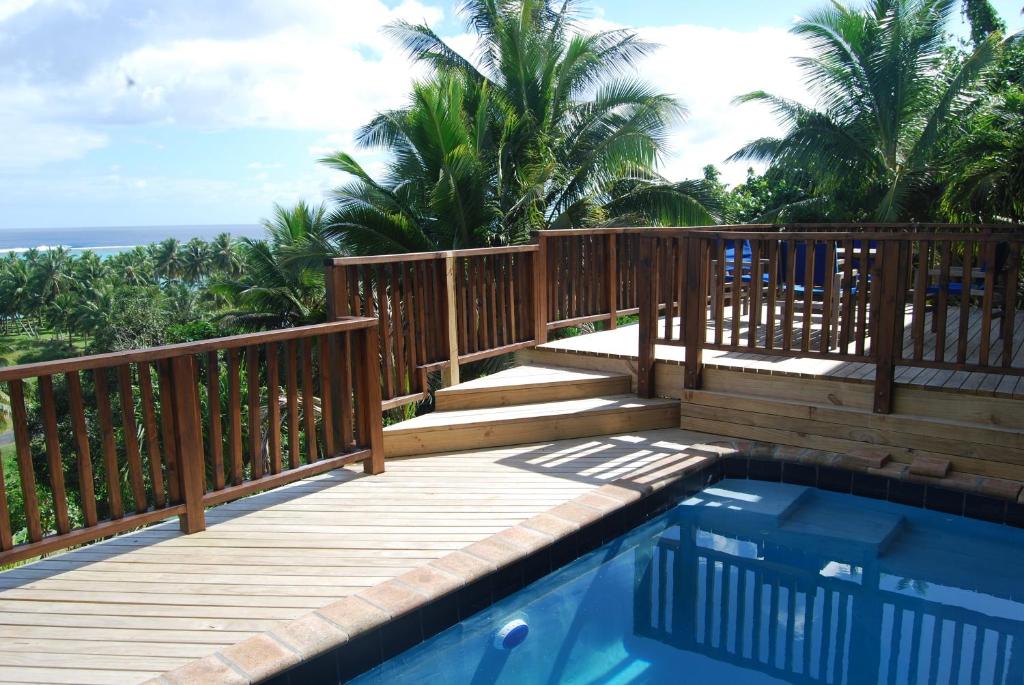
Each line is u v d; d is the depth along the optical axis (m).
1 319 81.62
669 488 4.34
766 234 4.84
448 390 5.35
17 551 2.98
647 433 5.27
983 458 4.23
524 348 6.31
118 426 17.14
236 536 3.58
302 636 2.66
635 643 3.17
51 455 3.10
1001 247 6.02
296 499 4.07
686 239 5.15
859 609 3.44
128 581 3.12
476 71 17.38
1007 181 11.47
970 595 3.55
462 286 5.60
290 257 15.34
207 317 34.34
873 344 4.54
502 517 3.77
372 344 4.36
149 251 99.88
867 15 15.96
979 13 19.97
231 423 3.77
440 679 2.94
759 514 4.27
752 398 5.01
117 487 3.34
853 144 16.19
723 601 3.54
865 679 2.88
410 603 2.90
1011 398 4.19
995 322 6.73
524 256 6.23
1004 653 3.06
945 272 4.27
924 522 4.25
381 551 3.39
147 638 2.67
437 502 4.00
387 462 4.73
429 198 14.85
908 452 4.48
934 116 15.34
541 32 16.88
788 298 4.82
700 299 5.17
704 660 3.03
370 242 14.32
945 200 12.49
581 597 3.59
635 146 15.49
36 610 2.88
